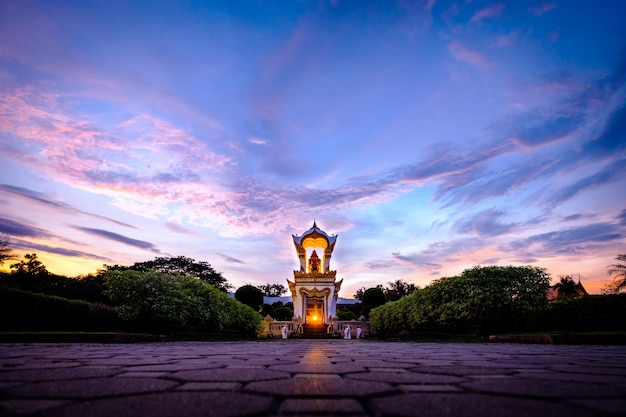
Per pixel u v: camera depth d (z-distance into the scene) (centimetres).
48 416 149
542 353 585
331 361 424
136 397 188
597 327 1236
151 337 1103
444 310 1603
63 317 1102
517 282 1429
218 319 1717
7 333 819
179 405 170
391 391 209
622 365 375
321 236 3731
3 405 168
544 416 153
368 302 4019
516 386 229
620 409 165
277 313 4025
